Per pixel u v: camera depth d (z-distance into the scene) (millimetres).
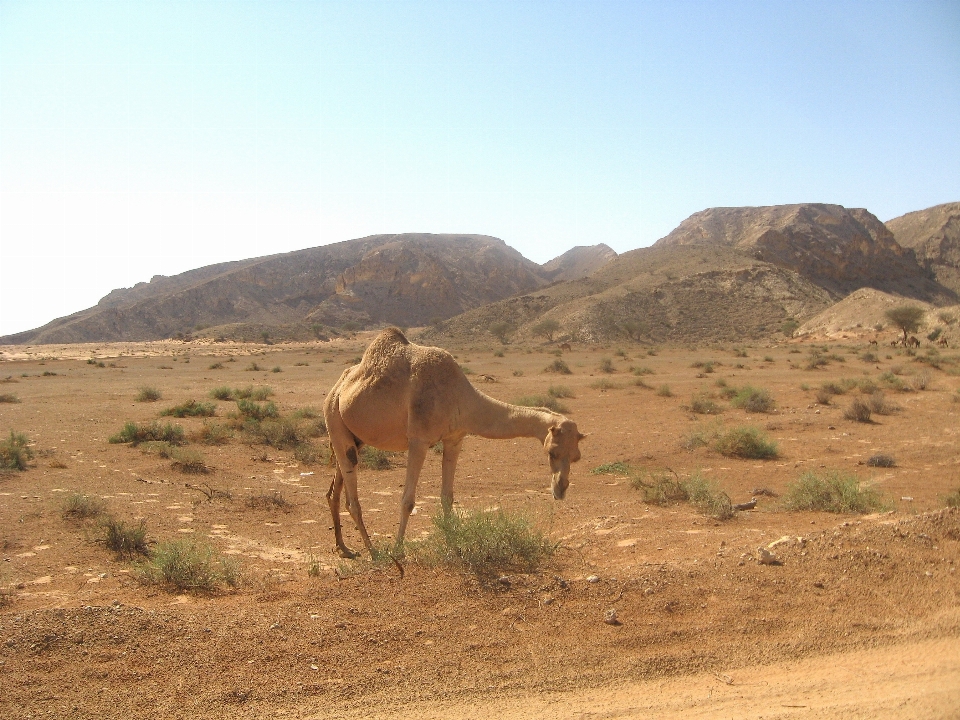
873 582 6723
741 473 16094
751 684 5172
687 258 181125
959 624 5930
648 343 127062
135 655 5324
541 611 6156
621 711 4812
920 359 57469
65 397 34125
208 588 7641
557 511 11852
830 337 115062
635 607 6250
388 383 8828
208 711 4758
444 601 6309
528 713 4797
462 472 16500
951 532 7816
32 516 11141
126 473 14742
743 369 54219
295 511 12320
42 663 5172
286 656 5379
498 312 170125
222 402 32219
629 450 19328
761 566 7113
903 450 18531
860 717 4645
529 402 28156
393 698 4949
